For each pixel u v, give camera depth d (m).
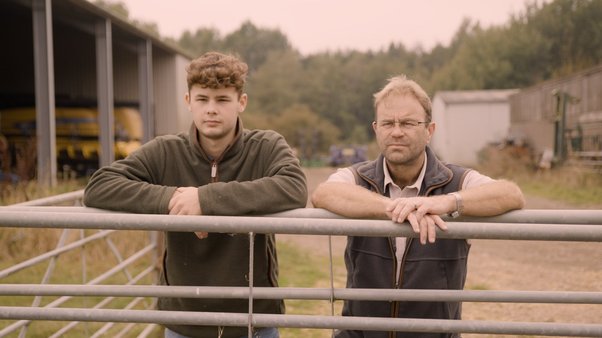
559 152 20.33
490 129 36.56
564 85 22.33
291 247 8.88
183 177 2.25
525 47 66.75
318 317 1.92
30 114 18.55
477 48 71.06
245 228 1.84
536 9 67.69
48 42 12.80
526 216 1.93
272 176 2.11
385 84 2.34
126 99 23.41
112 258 7.16
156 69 23.75
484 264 6.85
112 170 2.11
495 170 22.25
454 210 1.88
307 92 87.69
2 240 7.15
